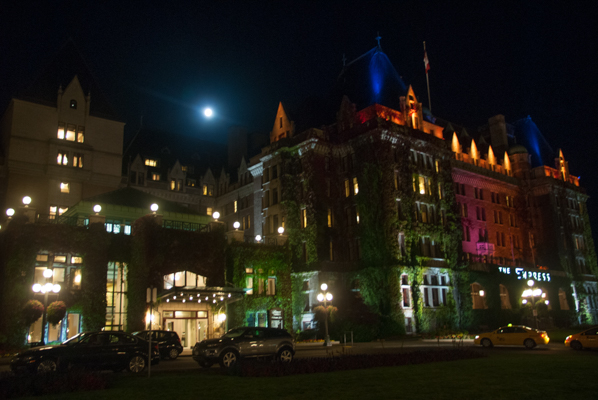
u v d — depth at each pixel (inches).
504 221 2989.7
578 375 621.6
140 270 1571.1
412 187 2271.2
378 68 2583.7
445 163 2485.2
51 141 2332.7
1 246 1488.7
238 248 1845.5
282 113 2642.7
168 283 1636.3
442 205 2385.6
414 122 2495.1
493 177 2965.1
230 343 925.8
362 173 2281.0
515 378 602.5
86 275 1507.1
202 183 3132.4
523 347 1363.2
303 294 2177.7
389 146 2241.6
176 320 1615.4
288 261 1984.5
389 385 556.4
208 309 1690.5
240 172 2972.4
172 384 610.5
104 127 2541.8
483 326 2341.3
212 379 660.1
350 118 2447.1
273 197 2448.3
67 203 2338.8
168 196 2955.2
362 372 697.6
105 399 496.1
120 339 886.4
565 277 2965.1
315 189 2292.1
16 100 2301.9
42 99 2383.1
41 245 1453.0
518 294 2628.0
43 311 1234.6
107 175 2485.2
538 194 3144.7
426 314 2140.7
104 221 1585.9
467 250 2674.7
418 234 2223.2
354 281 2244.1
